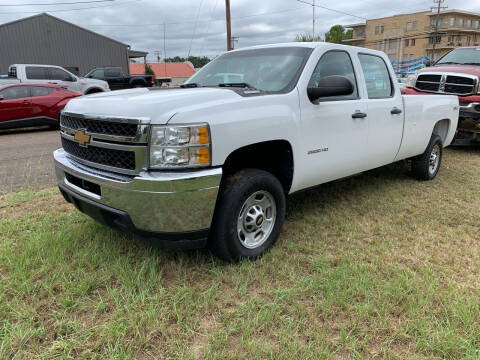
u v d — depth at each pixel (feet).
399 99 14.80
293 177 10.78
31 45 86.17
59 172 10.59
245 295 8.48
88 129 9.29
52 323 7.48
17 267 9.15
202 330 7.39
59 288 8.52
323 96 10.55
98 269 9.36
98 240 10.77
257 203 10.00
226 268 9.53
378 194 15.90
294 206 14.29
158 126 8.04
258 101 9.55
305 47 11.94
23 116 35.24
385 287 8.58
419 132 16.24
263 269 9.45
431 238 11.62
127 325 7.34
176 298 8.18
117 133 8.55
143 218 8.25
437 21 228.43
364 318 7.65
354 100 12.62
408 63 154.71
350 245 10.98
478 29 258.57
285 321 7.55
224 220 9.05
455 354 6.75
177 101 8.52
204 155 8.27
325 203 14.69
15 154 24.84
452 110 18.62
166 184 7.92
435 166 18.53
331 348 6.89
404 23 262.26
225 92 9.45
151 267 9.16
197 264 9.75
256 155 10.78
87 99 10.00
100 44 92.63
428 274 9.29
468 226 12.60
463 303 8.02
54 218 12.74
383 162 14.90
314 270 9.53
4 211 13.48
